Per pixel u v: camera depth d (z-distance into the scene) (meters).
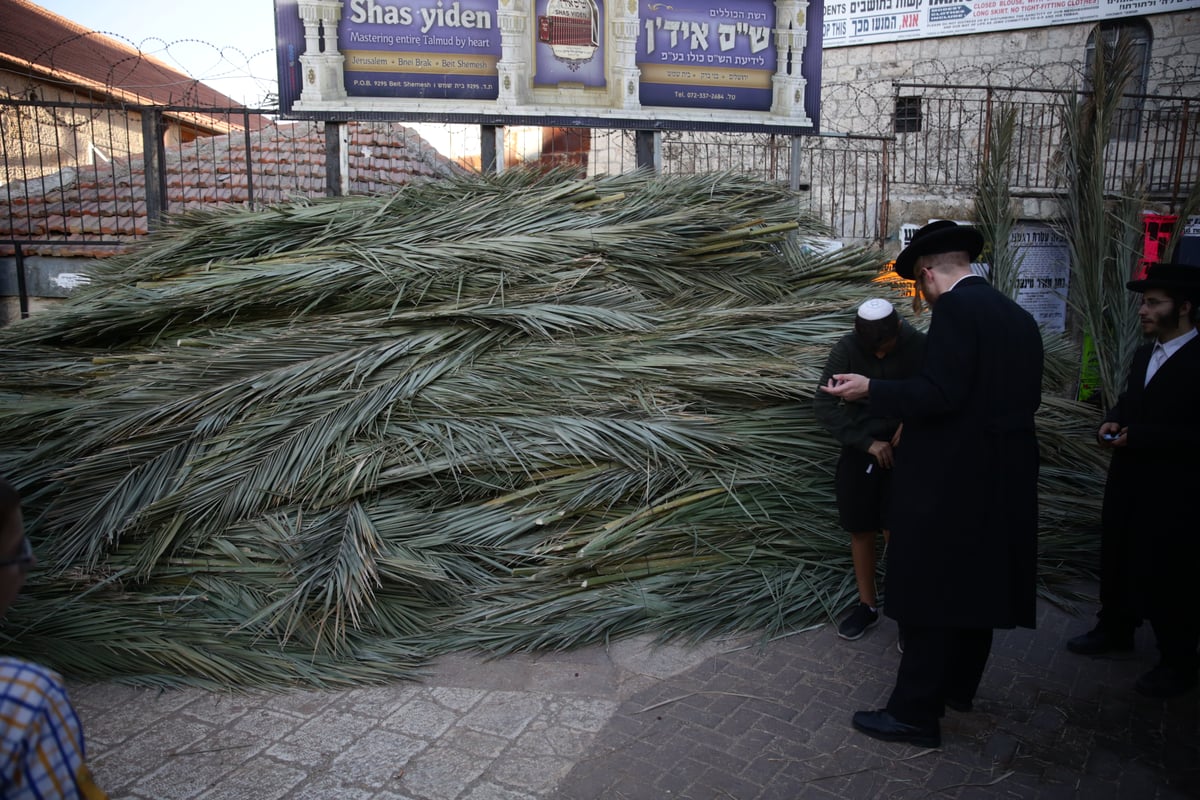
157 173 8.11
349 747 2.98
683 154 10.61
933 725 3.00
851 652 3.71
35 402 4.27
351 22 6.63
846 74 13.77
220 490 3.84
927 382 2.80
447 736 3.05
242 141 11.51
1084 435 5.20
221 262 4.96
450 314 4.48
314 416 4.07
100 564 3.76
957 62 13.17
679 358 4.40
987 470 2.80
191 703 3.25
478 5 6.77
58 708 1.20
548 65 7.00
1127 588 3.47
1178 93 12.24
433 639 3.65
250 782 2.78
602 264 4.90
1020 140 10.53
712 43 7.36
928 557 2.85
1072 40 12.62
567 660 3.59
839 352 3.70
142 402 4.15
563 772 2.85
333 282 4.70
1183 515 3.28
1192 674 3.38
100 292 5.01
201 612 3.65
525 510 3.95
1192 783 2.83
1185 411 3.30
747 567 4.04
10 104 8.45
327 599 3.51
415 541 3.85
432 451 4.02
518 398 4.25
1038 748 3.03
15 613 3.53
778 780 2.82
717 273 5.32
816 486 4.25
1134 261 8.39
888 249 10.80
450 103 6.86
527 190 5.52
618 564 3.94
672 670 3.53
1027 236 10.36
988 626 2.81
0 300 8.96
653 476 4.03
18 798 1.13
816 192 12.38
